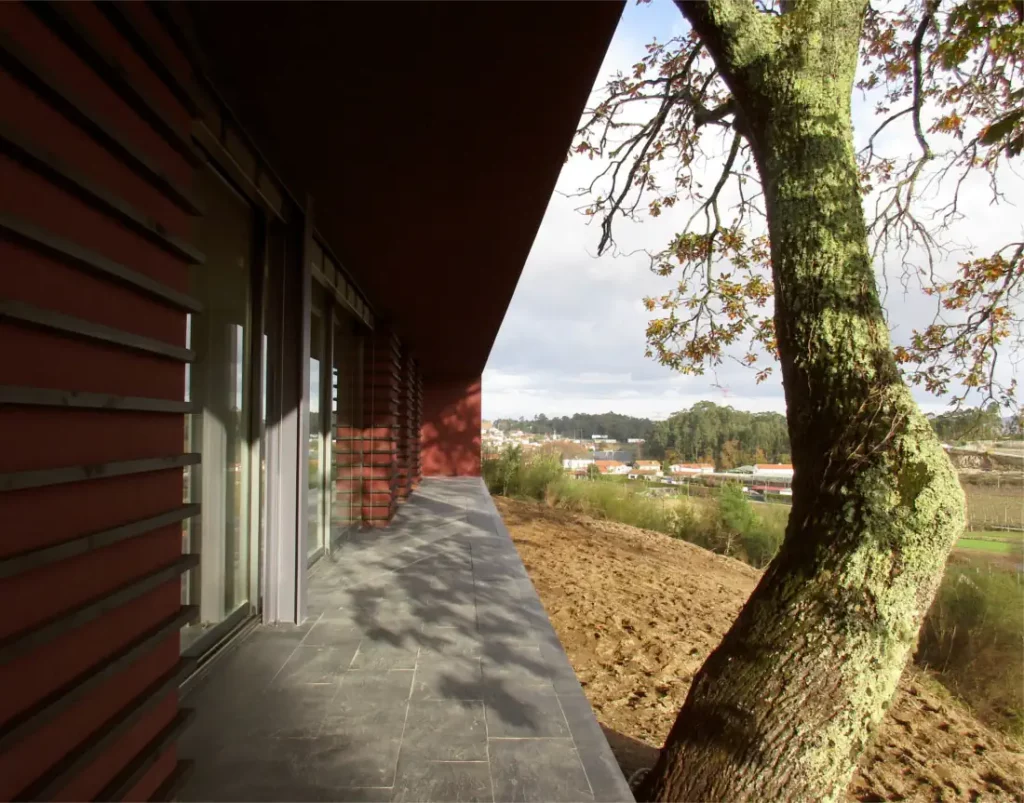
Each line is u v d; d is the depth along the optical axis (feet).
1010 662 20.24
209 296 10.52
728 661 8.55
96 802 5.00
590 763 7.64
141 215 5.65
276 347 12.98
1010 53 13.15
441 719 8.72
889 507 7.68
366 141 10.07
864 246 8.97
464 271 18.65
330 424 19.34
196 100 6.73
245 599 12.53
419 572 17.57
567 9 6.72
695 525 42.63
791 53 9.46
